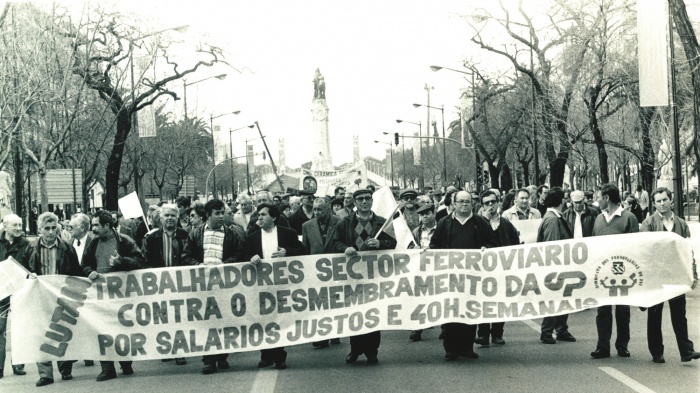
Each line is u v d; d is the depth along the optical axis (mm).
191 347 10430
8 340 14094
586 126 33156
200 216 13078
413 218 15727
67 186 30219
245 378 9789
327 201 12367
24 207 41844
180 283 10508
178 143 56844
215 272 10547
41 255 10727
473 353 10633
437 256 10672
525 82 41188
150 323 10461
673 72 18500
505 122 48469
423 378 9344
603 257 10391
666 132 33062
